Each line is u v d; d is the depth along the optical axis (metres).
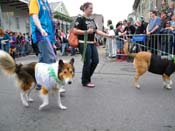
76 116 4.62
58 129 4.05
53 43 6.15
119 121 4.36
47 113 4.78
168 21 10.54
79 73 8.99
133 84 7.16
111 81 7.56
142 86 6.92
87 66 6.73
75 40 6.65
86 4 6.61
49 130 4.02
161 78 7.95
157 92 6.29
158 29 10.55
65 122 4.34
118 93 6.17
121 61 12.34
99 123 4.28
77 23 6.57
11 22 22.41
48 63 5.49
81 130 4.01
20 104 5.31
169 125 4.19
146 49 11.08
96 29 6.87
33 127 4.14
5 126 4.19
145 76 8.26
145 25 12.04
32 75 5.06
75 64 11.59
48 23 5.94
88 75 6.81
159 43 10.51
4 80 7.68
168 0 13.88
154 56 6.66
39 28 5.53
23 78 5.11
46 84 4.84
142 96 5.91
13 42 15.86
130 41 11.23
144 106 5.16
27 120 4.44
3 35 14.92
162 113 4.75
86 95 5.98
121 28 13.24
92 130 4.01
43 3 5.82
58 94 5.02
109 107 5.10
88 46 6.65
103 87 6.79
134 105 5.23
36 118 4.53
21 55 17.42
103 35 6.88
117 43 12.66
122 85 7.04
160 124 4.23
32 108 5.06
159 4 20.81
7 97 5.83
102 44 31.50
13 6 22.77
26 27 26.16
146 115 4.65
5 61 5.02
